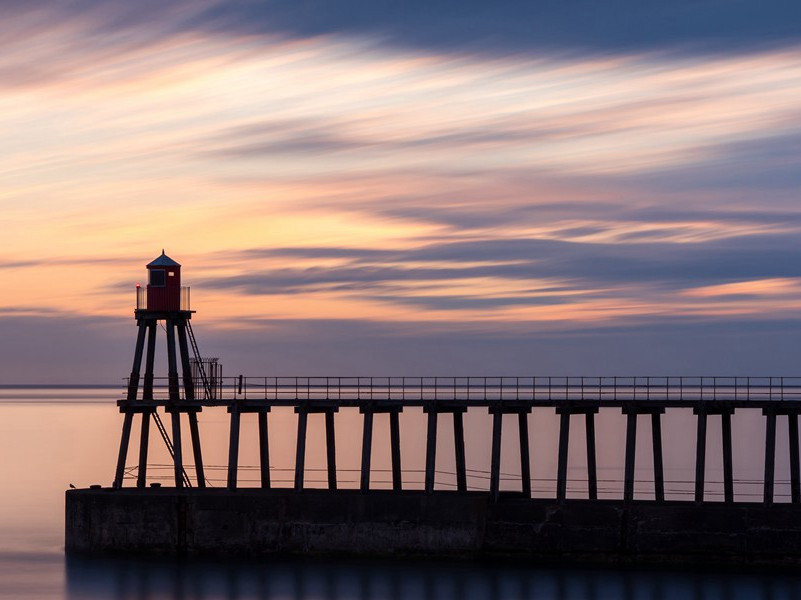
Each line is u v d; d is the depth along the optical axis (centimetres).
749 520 6206
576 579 6084
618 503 6456
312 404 6581
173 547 6488
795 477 6612
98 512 6544
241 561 6431
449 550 6369
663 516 6281
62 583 6153
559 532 6347
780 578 6081
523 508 6381
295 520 6438
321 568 6331
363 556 6400
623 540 6322
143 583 6112
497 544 6394
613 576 6141
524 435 6906
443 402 6469
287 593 5872
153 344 6956
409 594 5834
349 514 6412
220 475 10988
